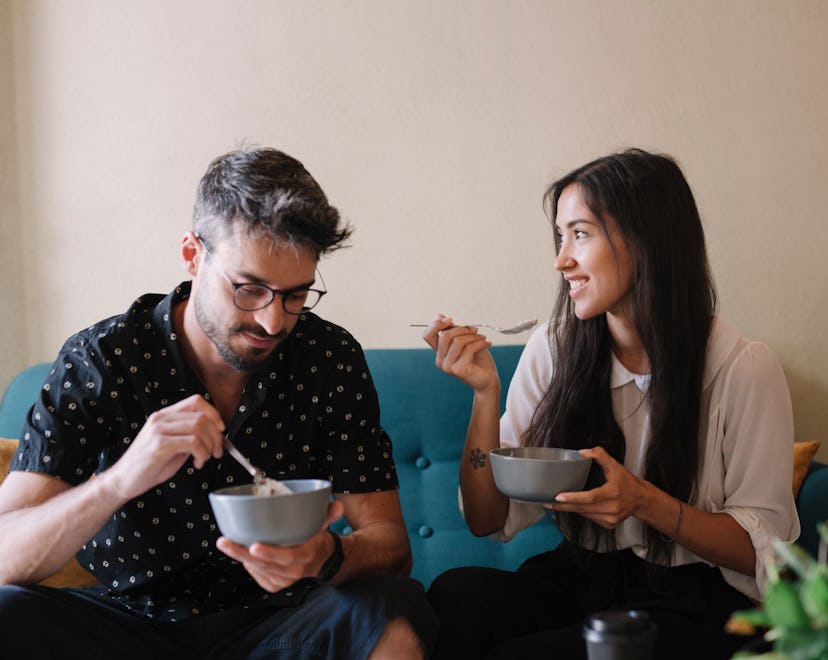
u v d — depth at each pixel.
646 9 2.36
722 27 2.38
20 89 2.27
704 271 1.64
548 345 1.79
